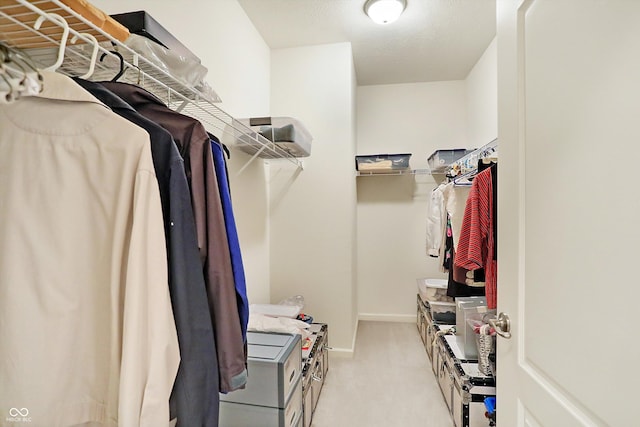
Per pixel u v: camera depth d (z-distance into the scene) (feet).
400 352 8.57
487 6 6.66
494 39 8.00
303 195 8.43
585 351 1.96
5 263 1.98
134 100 2.47
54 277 2.03
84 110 2.03
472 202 4.81
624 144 1.67
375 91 11.12
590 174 1.92
